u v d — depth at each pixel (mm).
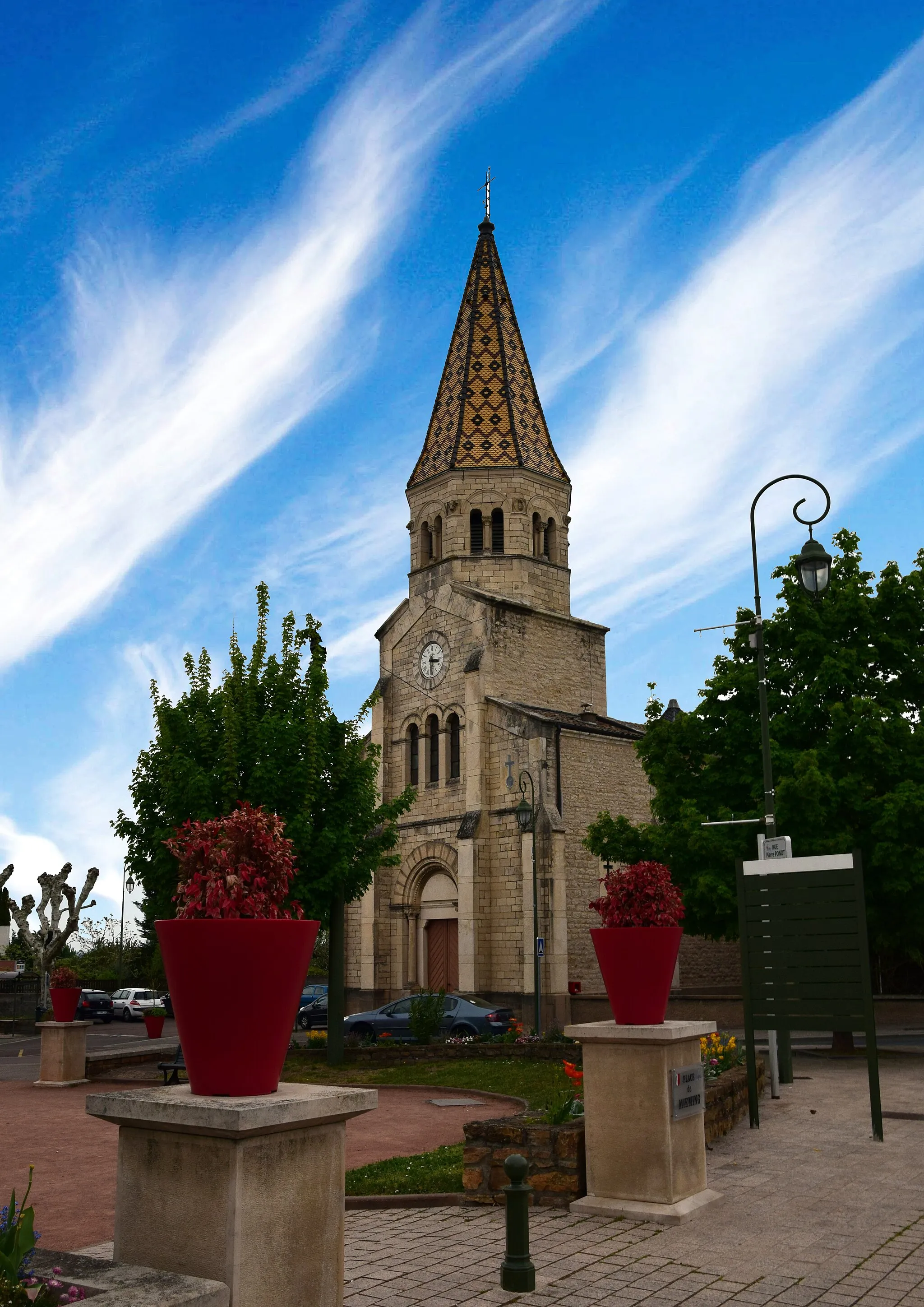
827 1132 12492
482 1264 7715
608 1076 9219
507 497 41656
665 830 24281
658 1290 7016
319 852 22266
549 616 40875
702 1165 9414
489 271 45062
